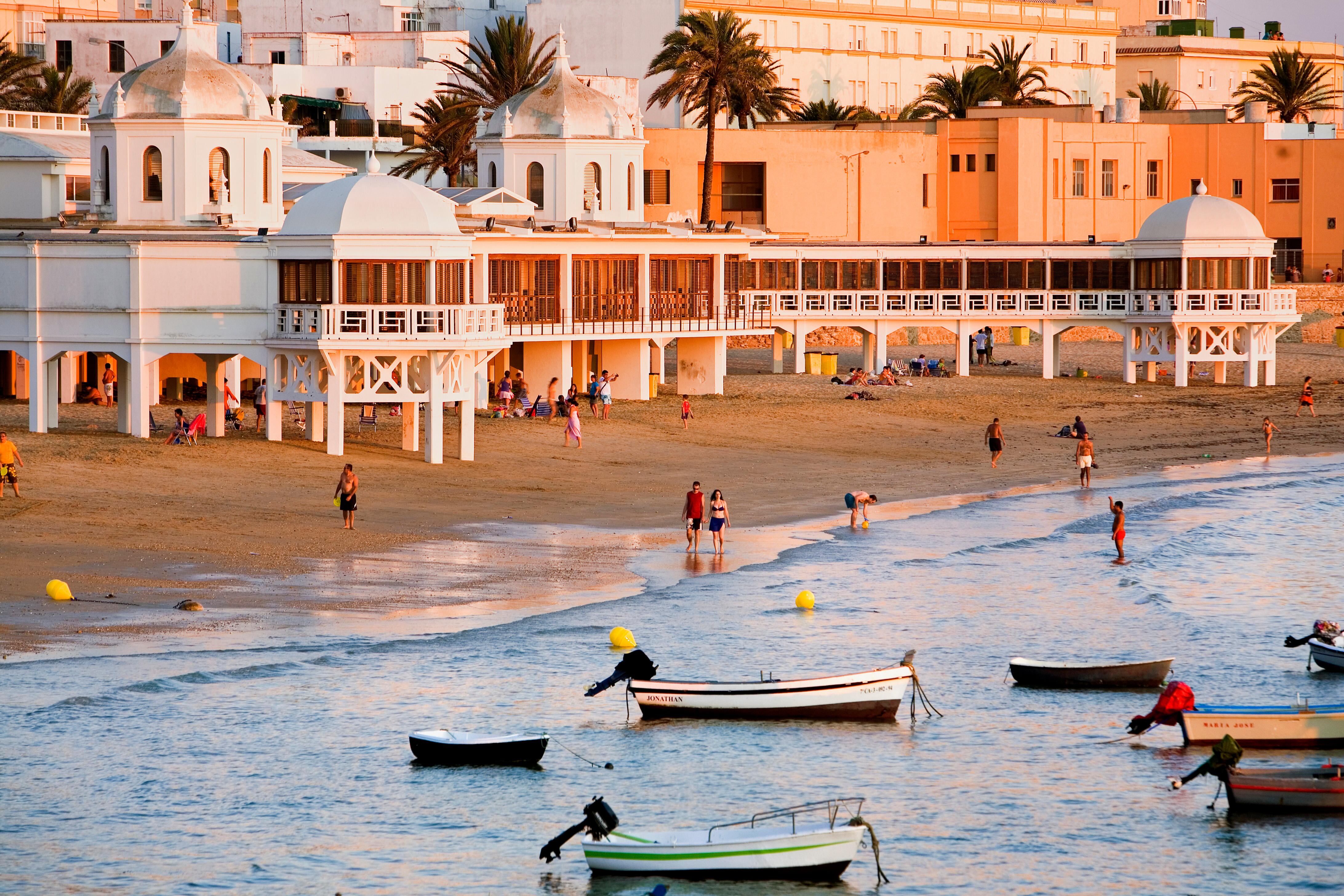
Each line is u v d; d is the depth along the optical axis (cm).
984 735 7256
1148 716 7200
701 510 10419
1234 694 7838
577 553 10206
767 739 7156
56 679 7225
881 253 19712
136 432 12962
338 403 12556
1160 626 9044
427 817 6116
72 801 6072
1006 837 6100
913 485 13412
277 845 5797
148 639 7856
